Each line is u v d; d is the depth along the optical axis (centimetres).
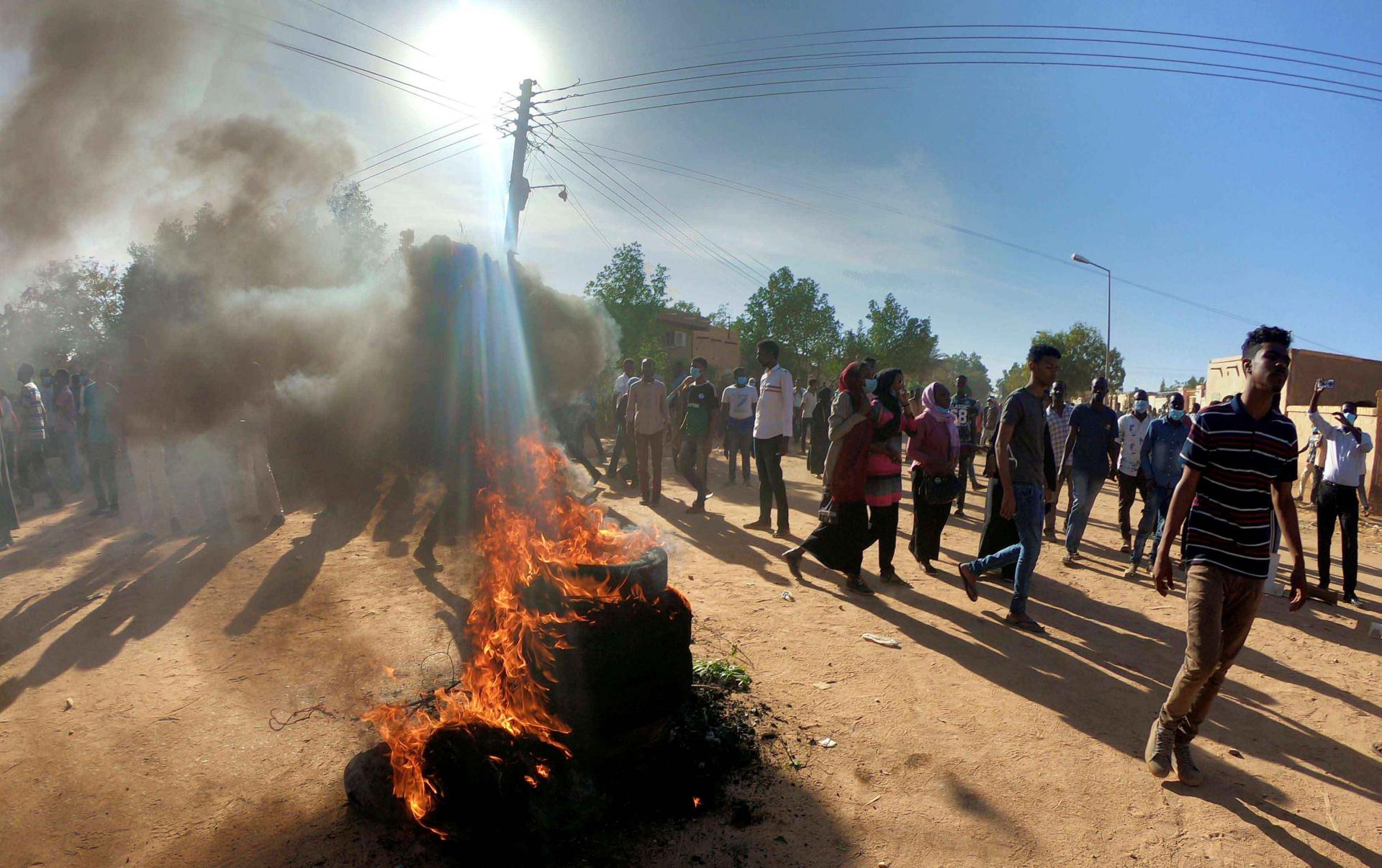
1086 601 594
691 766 300
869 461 575
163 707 352
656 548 327
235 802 277
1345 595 636
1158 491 660
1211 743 360
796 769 314
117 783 288
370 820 265
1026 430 507
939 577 648
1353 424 637
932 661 446
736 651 445
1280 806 304
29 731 328
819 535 580
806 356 4044
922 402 654
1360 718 395
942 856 262
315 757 309
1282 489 321
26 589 534
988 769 323
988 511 629
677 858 251
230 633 446
